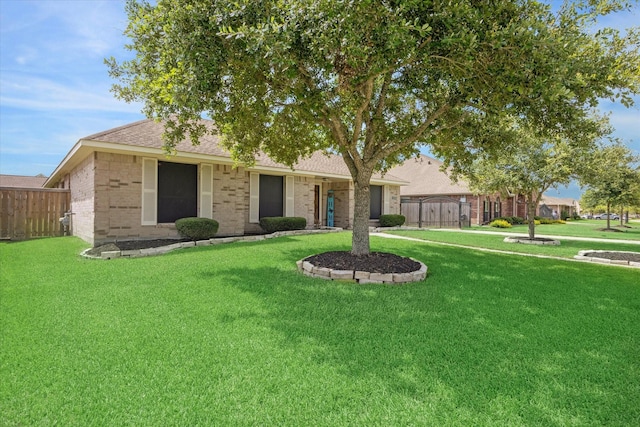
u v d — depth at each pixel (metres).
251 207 14.09
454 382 2.88
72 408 2.52
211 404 2.56
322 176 16.39
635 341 3.78
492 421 2.40
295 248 9.54
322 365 3.13
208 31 5.29
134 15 6.69
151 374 2.97
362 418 2.41
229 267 7.08
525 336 3.86
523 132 11.32
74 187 13.38
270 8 4.99
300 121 8.37
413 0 4.51
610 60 5.69
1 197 12.55
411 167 33.19
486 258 8.96
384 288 5.67
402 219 19.67
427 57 5.30
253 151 9.23
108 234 10.07
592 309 4.86
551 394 2.73
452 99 6.80
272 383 2.84
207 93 5.82
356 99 7.49
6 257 8.34
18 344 3.54
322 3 4.54
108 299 5.01
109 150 9.86
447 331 3.94
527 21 4.60
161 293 5.29
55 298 5.05
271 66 5.68
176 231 11.46
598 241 15.16
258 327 3.99
